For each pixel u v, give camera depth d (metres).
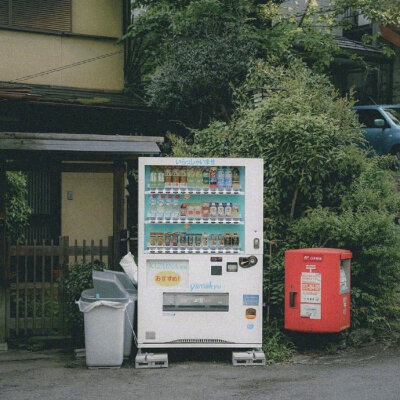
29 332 9.84
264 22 16.53
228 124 13.78
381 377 7.43
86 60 15.03
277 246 10.01
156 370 8.18
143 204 8.49
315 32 16.95
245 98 12.97
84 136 10.58
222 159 8.54
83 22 15.01
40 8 14.51
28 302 10.66
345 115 11.26
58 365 8.52
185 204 8.61
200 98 13.95
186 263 8.55
